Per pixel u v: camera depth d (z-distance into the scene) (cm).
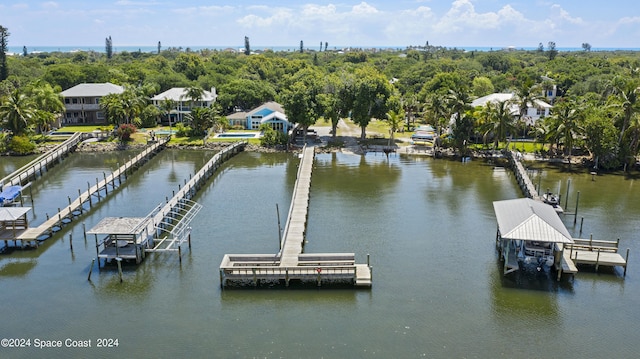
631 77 10144
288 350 3089
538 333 3284
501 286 3894
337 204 5922
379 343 3159
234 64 17250
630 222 5278
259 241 4781
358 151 9000
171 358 3033
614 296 3744
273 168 7906
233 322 3409
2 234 4697
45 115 9294
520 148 8662
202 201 6112
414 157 8594
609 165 7488
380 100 9369
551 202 5472
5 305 3672
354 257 4222
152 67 15850
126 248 4406
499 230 4384
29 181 7031
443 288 3859
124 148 9244
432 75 16262
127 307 3625
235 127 10775
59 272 4184
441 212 5634
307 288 3859
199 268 4222
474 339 3212
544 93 12838
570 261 4091
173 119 11262
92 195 6281
